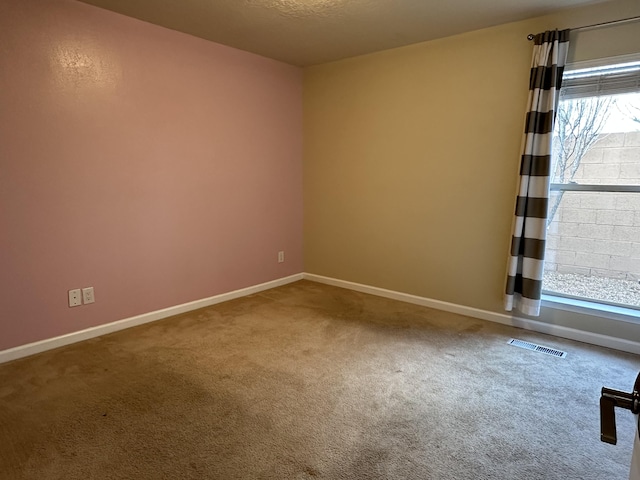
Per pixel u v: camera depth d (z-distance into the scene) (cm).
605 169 285
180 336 301
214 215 368
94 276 294
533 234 292
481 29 310
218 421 199
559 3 263
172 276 342
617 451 179
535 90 279
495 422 200
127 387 229
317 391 227
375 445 183
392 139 373
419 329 316
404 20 293
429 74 342
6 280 254
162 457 175
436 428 195
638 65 262
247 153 389
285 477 163
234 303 379
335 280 441
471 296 344
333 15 284
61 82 264
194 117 341
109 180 295
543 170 284
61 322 281
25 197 257
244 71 374
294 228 451
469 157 330
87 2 266
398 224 381
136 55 298
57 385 231
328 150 423
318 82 420
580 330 294
